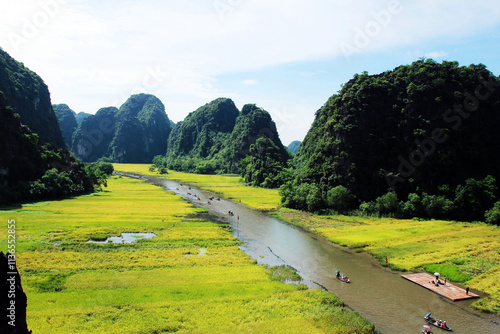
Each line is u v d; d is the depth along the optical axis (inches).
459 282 2043.6
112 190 6171.3
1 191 4040.4
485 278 2066.9
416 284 2027.6
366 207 3959.2
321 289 1891.0
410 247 2672.2
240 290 1835.6
